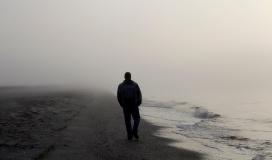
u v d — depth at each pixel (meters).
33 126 14.88
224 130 21.38
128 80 13.41
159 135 17.03
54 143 11.85
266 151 14.13
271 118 30.67
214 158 12.20
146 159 10.86
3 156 9.55
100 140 13.34
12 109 19.16
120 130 16.34
